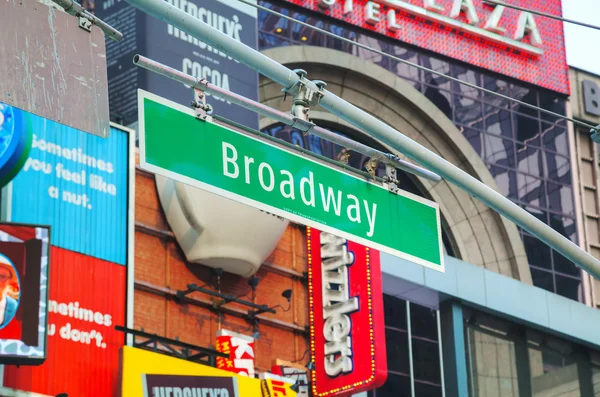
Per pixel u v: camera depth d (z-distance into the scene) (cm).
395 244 1374
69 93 1060
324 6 4403
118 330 2764
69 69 1067
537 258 4781
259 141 1275
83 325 2808
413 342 3741
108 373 2806
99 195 2975
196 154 1212
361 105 4453
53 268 2800
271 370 3189
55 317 2761
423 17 4741
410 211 1404
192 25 1182
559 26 5281
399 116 4556
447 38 4825
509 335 3906
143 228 3069
